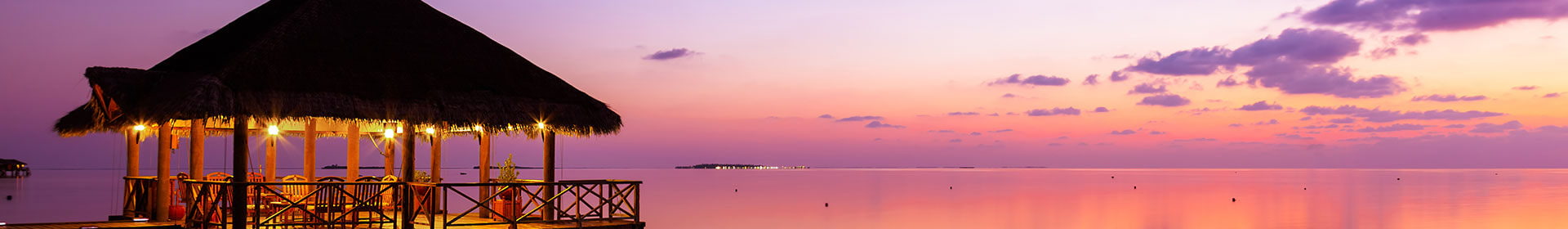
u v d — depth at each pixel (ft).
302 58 45.03
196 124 46.85
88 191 195.11
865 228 111.34
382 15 50.39
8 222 100.94
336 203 47.39
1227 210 148.77
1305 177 405.18
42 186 238.68
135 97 43.91
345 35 47.65
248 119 42.78
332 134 63.93
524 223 51.60
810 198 187.21
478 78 49.96
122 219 51.11
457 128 49.47
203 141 47.47
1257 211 146.92
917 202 172.24
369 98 45.27
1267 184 288.92
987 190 238.68
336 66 45.73
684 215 131.13
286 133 61.00
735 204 159.94
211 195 46.09
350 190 53.88
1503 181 328.08
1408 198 188.96
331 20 47.98
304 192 52.03
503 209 54.39
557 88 53.06
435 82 48.08
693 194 205.87
